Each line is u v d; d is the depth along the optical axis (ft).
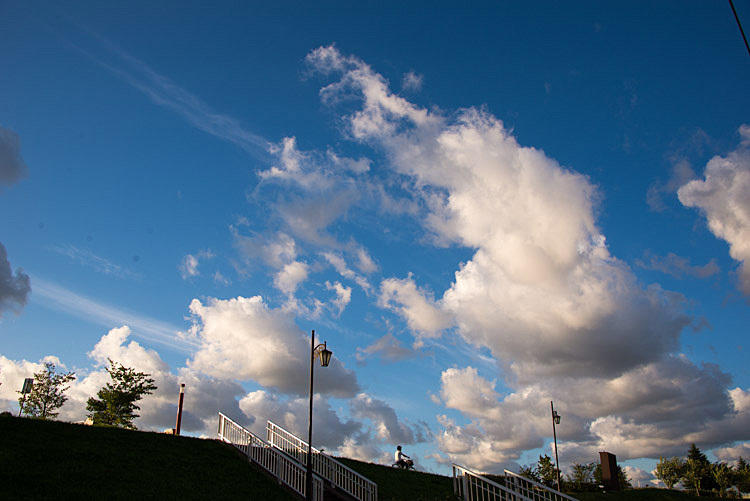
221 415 90.74
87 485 57.52
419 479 91.61
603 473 120.88
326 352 71.51
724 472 178.50
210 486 64.85
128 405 139.13
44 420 80.94
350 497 69.67
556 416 118.42
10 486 53.16
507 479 67.72
